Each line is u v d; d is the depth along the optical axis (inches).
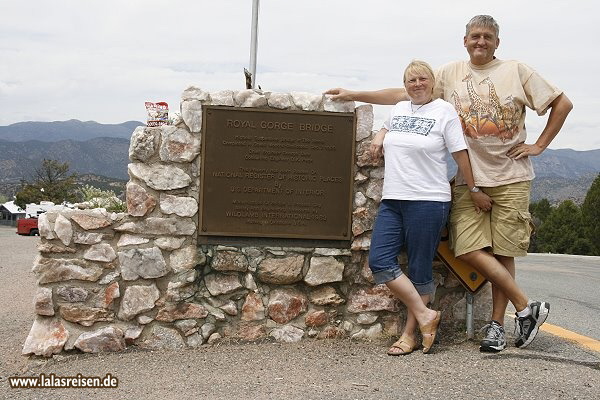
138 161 197.5
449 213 198.5
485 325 203.8
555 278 473.1
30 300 329.1
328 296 204.4
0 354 212.8
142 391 159.9
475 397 153.3
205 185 199.2
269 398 151.9
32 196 2027.6
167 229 197.3
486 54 190.4
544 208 1814.7
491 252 196.1
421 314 187.5
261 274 201.3
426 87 185.5
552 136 189.3
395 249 187.3
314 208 202.7
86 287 195.3
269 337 202.1
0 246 888.3
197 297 199.3
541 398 153.6
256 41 291.4
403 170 182.1
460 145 182.5
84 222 195.0
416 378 167.0
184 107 198.2
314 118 202.1
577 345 212.1
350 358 185.8
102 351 194.2
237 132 200.4
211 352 192.4
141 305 196.4
